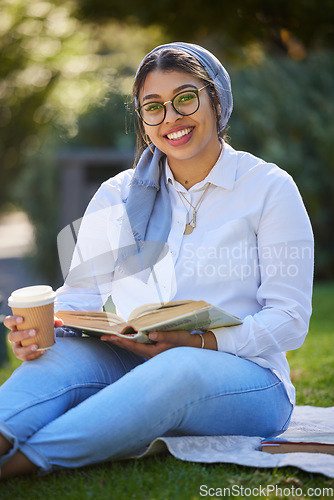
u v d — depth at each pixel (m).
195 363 3.31
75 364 3.50
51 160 14.78
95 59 16.86
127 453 3.29
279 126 14.40
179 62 3.70
